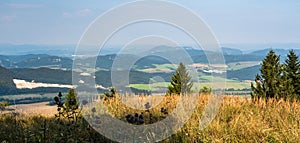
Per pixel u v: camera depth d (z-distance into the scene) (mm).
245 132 6699
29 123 8312
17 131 7234
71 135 6570
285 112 8391
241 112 8234
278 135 6289
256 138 6406
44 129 6621
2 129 7469
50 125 7758
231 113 8398
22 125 7945
